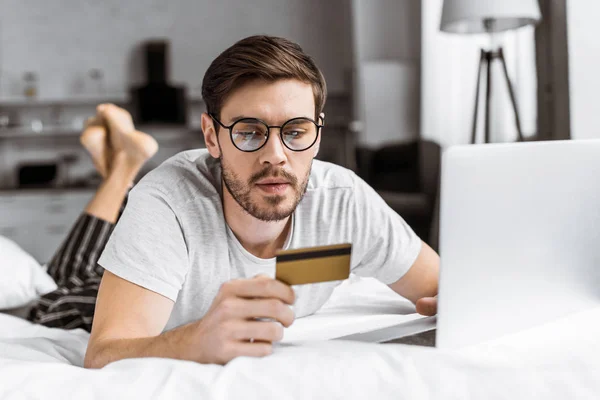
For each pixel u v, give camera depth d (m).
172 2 6.91
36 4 6.75
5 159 6.75
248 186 1.18
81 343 1.44
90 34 6.83
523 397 0.87
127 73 6.88
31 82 6.70
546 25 3.96
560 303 1.05
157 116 6.68
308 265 0.92
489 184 0.91
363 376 0.88
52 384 0.90
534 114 4.10
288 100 1.15
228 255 1.34
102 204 2.56
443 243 0.90
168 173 1.33
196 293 1.37
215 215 1.32
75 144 6.82
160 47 6.73
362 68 6.14
